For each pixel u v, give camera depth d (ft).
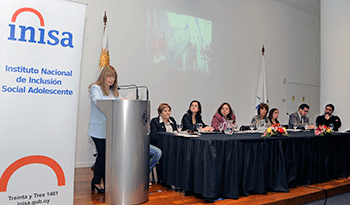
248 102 20.99
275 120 15.20
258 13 21.74
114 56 15.29
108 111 7.61
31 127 5.52
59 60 5.80
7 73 5.29
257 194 9.13
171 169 9.87
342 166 12.19
